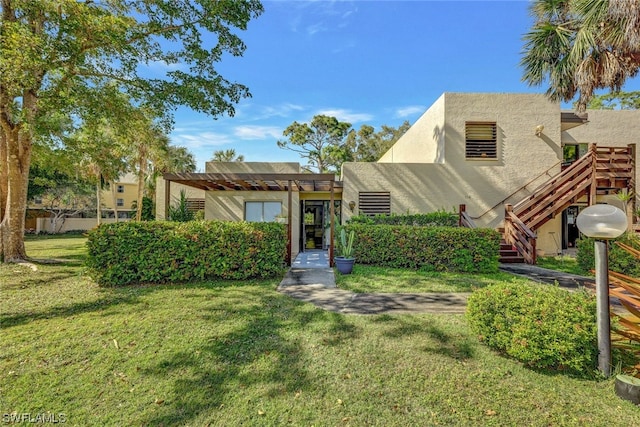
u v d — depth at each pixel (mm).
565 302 3219
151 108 9664
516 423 2293
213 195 12359
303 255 11852
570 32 6465
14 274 7621
